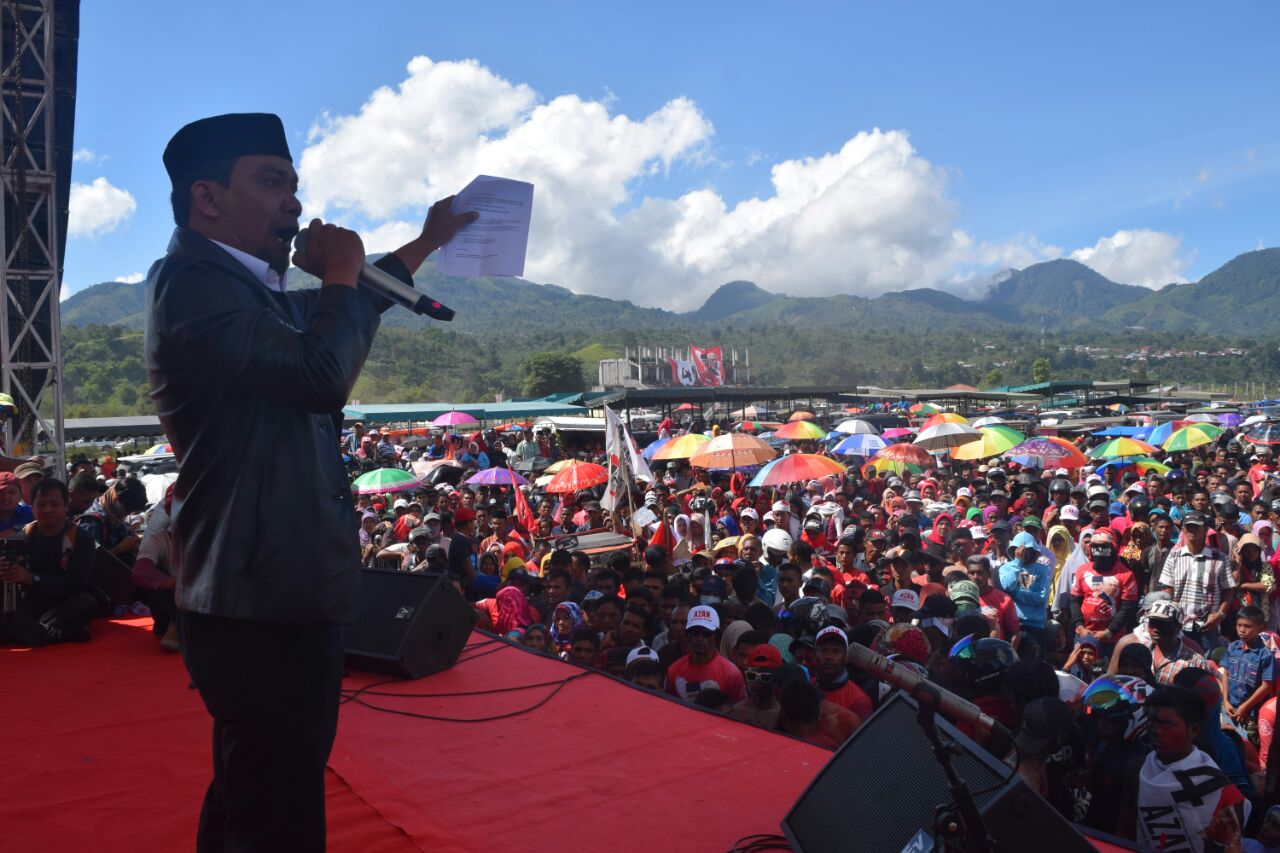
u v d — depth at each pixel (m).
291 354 1.52
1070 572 9.45
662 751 3.37
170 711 3.79
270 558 1.61
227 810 1.74
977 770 2.20
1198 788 3.97
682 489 17.72
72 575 4.98
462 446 24.56
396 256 1.92
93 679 4.29
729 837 2.68
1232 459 18.77
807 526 11.25
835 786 2.62
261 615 1.61
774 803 2.91
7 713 3.77
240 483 1.62
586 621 7.63
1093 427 36.25
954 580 8.80
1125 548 9.63
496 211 2.01
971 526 11.57
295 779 1.71
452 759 3.29
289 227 1.75
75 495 7.88
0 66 11.66
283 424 1.66
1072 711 4.82
